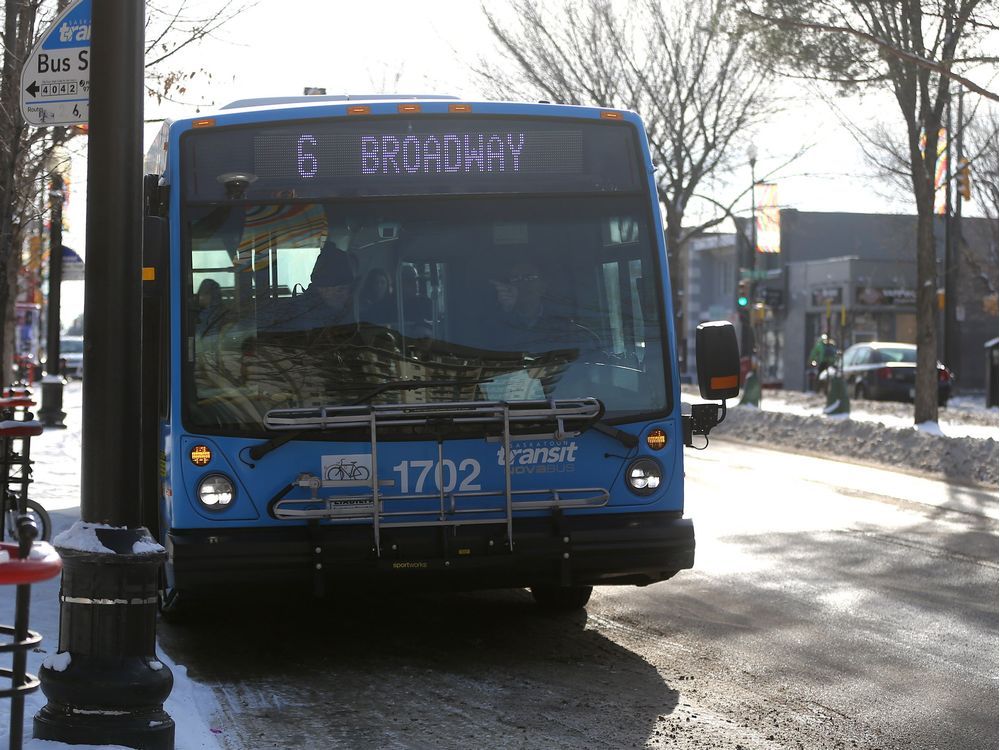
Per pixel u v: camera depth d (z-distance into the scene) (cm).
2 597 1045
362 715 768
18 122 1470
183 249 876
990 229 5794
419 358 883
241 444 855
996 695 834
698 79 3622
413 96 1055
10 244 1608
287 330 875
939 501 1894
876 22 2406
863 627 1034
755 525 1616
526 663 911
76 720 617
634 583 939
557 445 884
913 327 7206
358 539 850
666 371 911
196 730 708
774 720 771
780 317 7900
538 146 923
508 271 904
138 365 636
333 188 900
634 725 754
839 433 2889
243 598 863
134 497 635
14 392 1349
